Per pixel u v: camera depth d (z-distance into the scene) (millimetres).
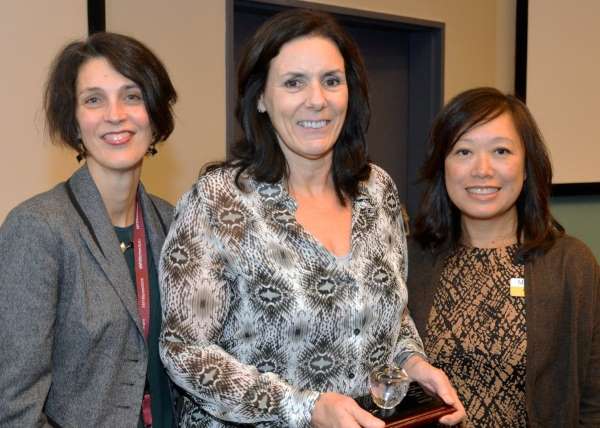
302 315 1422
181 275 1411
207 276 1414
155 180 2785
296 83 1477
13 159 2432
